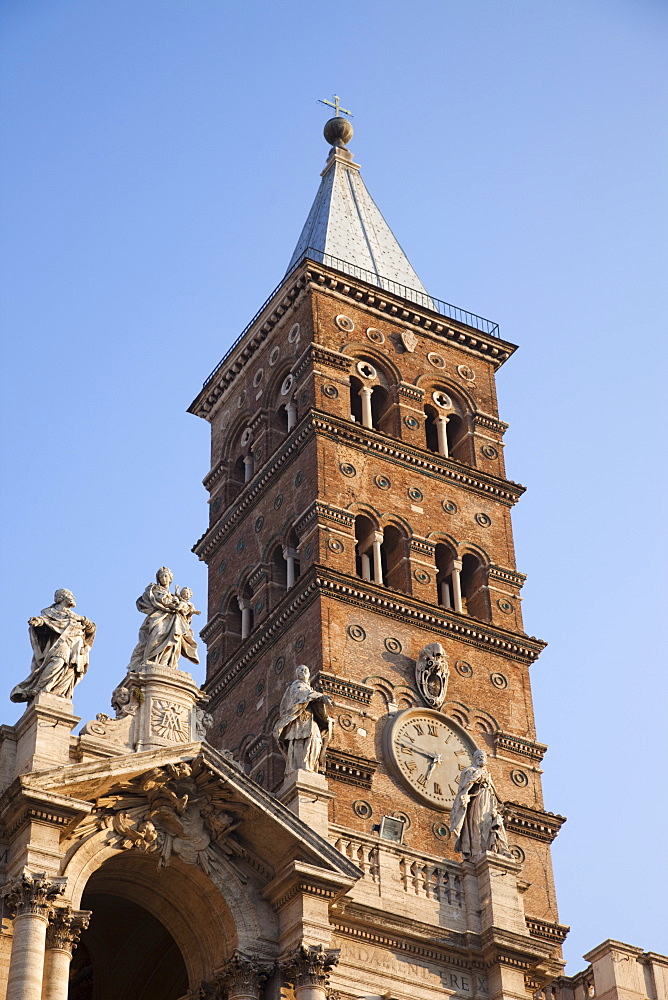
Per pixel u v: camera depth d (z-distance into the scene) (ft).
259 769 279.08
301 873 194.70
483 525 315.17
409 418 319.27
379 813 269.03
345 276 326.24
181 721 202.49
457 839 218.38
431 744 280.10
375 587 290.15
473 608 307.99
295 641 287.07
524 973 208.44
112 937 216.33
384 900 205.67
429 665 287.89
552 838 283.38
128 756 191.52
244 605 308.81
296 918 194.29
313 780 207.62
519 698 296.51
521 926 210.38
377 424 321.11
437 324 334.65
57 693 195.83
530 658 301.84
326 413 305.53
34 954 176.86
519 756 289.74
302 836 196.95
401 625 291.58
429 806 274.36
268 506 311.47
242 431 335.26
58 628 199.41
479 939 208.44
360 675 281.13
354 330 324.19
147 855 194.70
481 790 222.69
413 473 311.88
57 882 181.98
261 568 305.32
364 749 273.95
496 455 328.29
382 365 324.80
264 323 332.39
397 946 204.13
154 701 202.49
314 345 315.17
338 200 359.25
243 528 318.24
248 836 199.82
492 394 336.29
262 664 293.02
